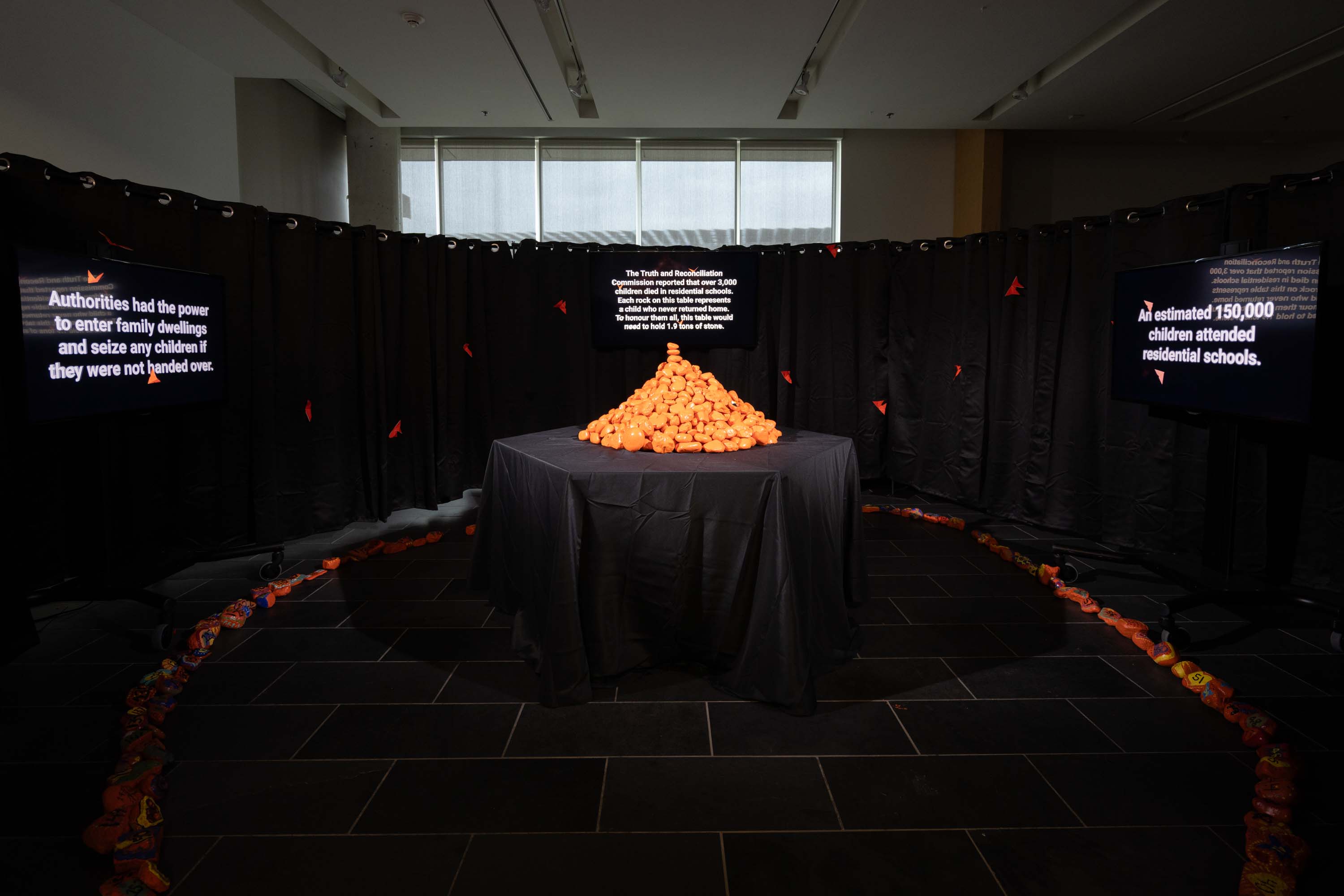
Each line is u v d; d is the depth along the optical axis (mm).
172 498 3389
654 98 5434
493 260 4648
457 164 6711
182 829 1589
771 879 1432
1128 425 3570
